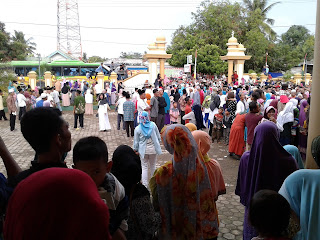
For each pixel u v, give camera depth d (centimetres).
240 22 3828
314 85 305
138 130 586
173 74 3428
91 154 196
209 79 3238
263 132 318
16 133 1286
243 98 950
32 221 125
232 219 501
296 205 231
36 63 3353
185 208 258
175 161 260
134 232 243
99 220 130
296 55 4212
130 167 248
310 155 312
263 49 3806
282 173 315
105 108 1298
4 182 194
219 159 860
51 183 128
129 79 2594
